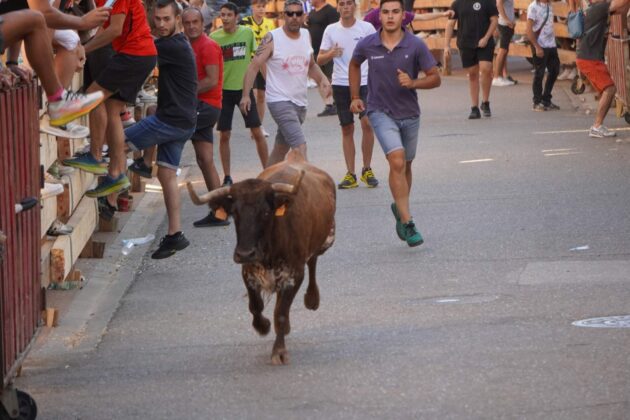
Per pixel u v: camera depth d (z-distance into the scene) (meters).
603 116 28.23
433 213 20.12
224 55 23.03
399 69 17.78
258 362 12.24
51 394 11.52
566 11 41.34
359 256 17.33
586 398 10.42
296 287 12.27
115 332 13.97
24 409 10.52
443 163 25.50
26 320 10.83
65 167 16.61
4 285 9.94
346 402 10.70
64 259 15.52
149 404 11.00
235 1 36.22
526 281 15.21
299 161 13.77
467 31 32.88
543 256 16.64
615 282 14.82
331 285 15.64
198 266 17.45
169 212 18.05
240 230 11.50
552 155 25.92
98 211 19.36
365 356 12.18
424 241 18.06
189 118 18.19
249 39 23.12
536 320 13.20
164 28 18.12
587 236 17.77
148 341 13.48
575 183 22.28
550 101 34.59
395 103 17.88
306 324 13.72
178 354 12.80
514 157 25.89
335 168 25.48
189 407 10.84
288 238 11.96
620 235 17.72
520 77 43.94
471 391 10.80
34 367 12.59
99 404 11.09
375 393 10.91
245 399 10.98
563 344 12.14
